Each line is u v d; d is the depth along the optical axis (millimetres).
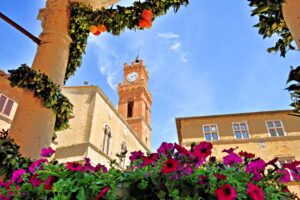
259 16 2467
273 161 1933
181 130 22328
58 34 3584
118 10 3709
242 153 2041
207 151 1859
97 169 1973
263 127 21922
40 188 1709
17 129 2711
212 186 1608
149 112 52156
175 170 1618
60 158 20312
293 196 1824
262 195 1546
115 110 27359
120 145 26797
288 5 2014
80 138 21484
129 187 1566
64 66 3492
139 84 51031
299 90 1928
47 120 2902
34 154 2646
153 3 3682
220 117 22672
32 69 2963
